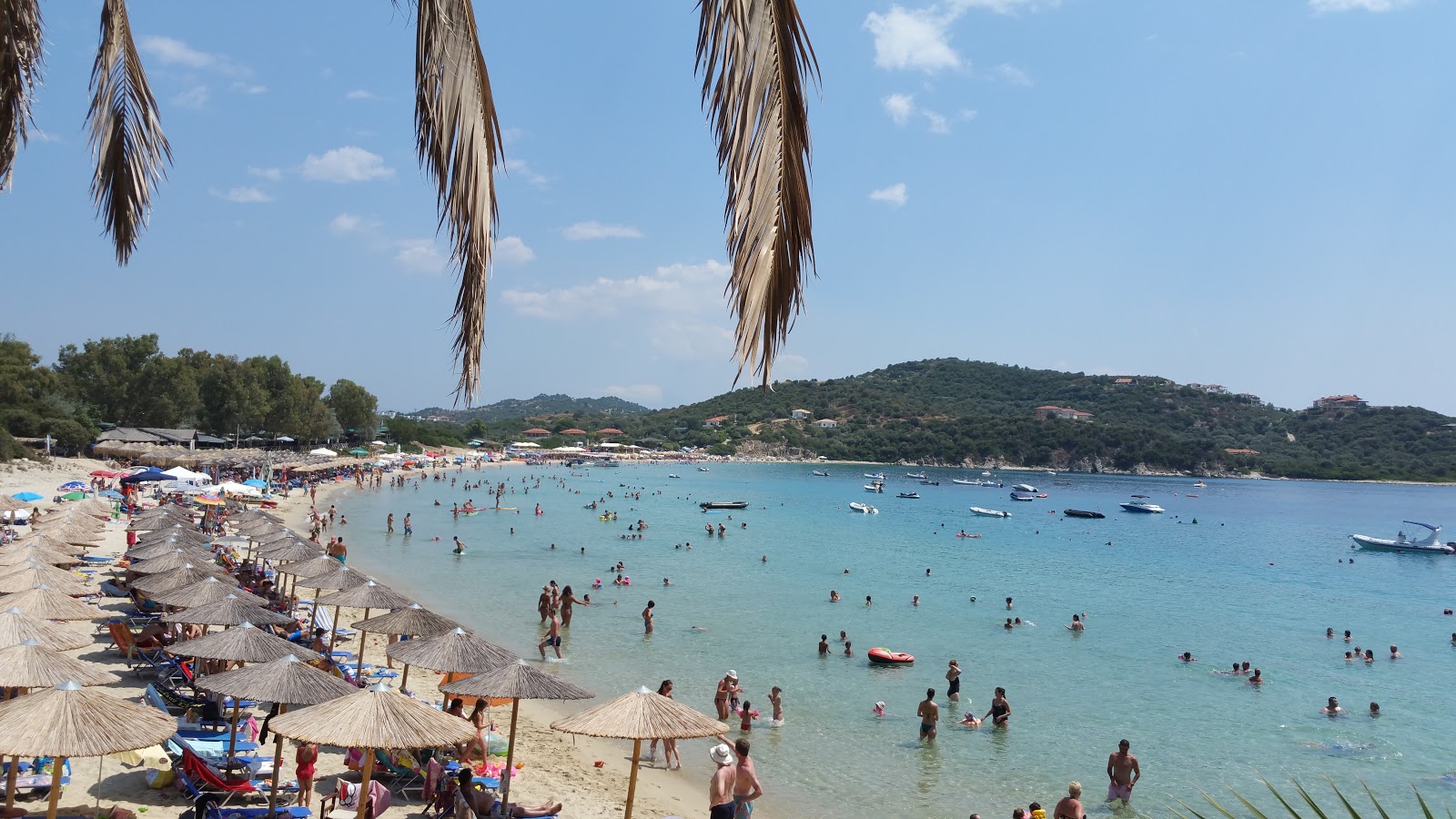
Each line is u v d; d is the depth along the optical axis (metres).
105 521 42.03
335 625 21.77
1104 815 17.28
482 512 79.19
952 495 137.50
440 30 4.09
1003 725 22.41
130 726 9.82
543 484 125.81
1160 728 23.14
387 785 14.14
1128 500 136.12
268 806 12.09
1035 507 117.69
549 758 18.08
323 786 13.80
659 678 25.62
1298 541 82.75
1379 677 29.77
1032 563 59.69
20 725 9.37
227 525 45.28
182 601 17.69
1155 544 76.81
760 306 2.81
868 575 49.84
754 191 2.85
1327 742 22.42
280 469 87.56
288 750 14.59
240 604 17.14
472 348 4.23
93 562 31.31
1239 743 22.17
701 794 16.97
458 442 192.00
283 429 115.12
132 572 23.75
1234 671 29.70
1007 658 30.67
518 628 31.50
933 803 17.44
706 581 44.66
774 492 128.75
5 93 6.96
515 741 19.12
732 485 143.00
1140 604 44.34
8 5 6.91
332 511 61.94
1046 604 42.75
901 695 24.95
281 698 12.26
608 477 154.50
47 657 12.26
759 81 2.88
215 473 75.44
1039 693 26.19
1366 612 44.34
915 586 46.62
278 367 114.06
